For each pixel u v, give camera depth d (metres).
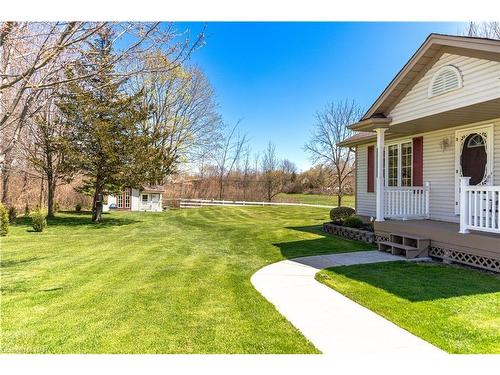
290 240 10.58
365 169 13.09
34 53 3.98
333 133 32.09
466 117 7.84
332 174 34.06
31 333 3.91
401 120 8.52
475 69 6.51
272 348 3.53
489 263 6.29
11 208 16.55
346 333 3.84
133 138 15.70
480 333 3.76
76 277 6.35
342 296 5.11
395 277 5.98
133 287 5.66
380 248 8.62
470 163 8.62
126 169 15.50
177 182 35.19
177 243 10.40
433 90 7.52
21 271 6.85
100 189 16.66
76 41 3.77
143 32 3.90
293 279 6.08
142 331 3.94
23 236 12.15
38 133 15.70
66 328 4.04
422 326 3.95
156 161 16.31
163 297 5.11
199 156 31.28
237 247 9.58
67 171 16.59
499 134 7.84
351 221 11.18
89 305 4.80
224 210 23.80
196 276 6.32
